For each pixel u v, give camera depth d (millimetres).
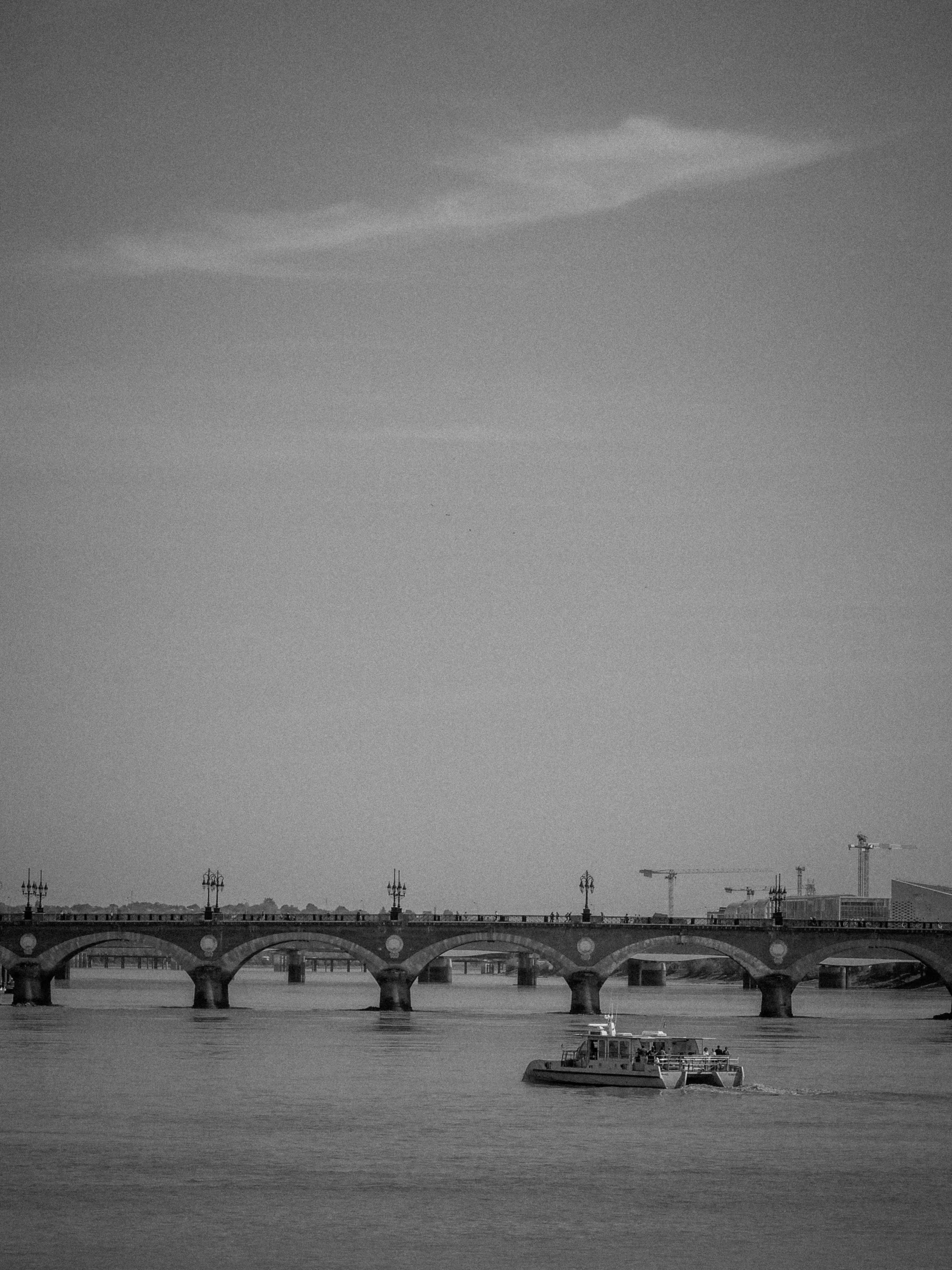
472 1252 99250
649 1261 97938
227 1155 125188
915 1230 104938
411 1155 125312
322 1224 105062
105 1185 115062
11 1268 95812
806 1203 111250
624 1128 137000
